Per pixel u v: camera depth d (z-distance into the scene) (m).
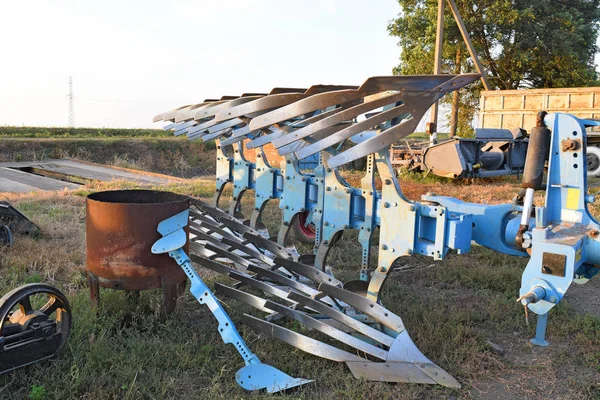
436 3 25.58
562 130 3.62
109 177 14.54
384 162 3.94
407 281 5.63
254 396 3.19
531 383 3.51
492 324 4.45
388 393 3.25
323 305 3.92
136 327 4.01
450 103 29.05
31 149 21.17
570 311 4.80
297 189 5.49
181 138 26.03
